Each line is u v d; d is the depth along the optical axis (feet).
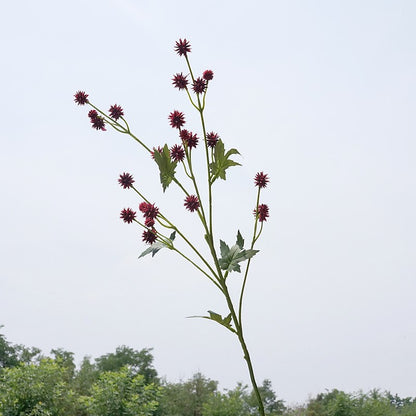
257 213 4.20
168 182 4.08
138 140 4.21
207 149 4.05
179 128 4.13
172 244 4.00
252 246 4.17
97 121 4.24
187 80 4.12
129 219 4.03
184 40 4.12
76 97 4.27
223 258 3.97
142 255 3.99
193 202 4.02
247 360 3.91
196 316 3.92
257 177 4.25
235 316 3.92
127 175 4.09
